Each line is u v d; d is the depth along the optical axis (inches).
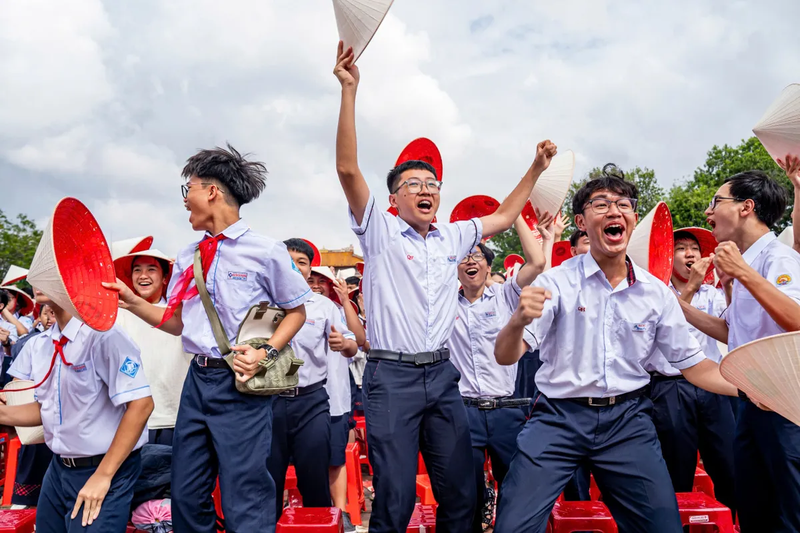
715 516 139.9
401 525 127.5
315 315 185.8
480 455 174.9
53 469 127.2
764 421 125.5
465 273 180.4
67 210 113.0
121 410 127.0
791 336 92.7
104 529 117.8
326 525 138.9
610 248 123.9
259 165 132.2
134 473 126.8
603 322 123.7
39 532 127.5
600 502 151.1
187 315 122.5
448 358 136.7
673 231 183.6
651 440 122.9
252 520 116.1
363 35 117.5
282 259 123.6
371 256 135.9
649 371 178.4
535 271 173.2
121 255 203.6
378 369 132.6
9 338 343.0
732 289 140.9
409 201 136.9
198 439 119.6
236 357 113.3
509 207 150.8
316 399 180.7
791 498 122.1
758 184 135.3
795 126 128.5
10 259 1240.8
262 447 119.9
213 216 124.2
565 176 186.1
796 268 126.3
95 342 121.6
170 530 144.3
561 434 122.7
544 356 130.0
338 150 127.0
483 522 189.5
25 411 134.3
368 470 301.3
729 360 102.0
